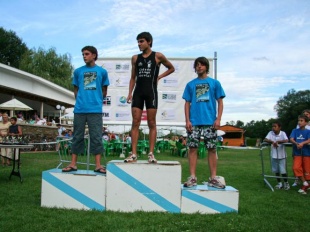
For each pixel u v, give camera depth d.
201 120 4.55
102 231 3.28
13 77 21.14
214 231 3.39
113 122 13.44
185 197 4.20
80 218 3.72
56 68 35.41
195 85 4.70
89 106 4.66
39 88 24.58
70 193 4.28
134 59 4.71
